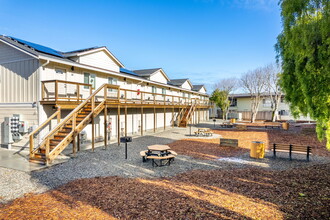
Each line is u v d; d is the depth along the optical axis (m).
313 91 4.52
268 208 4.25
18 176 6.64
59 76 11.67
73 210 4.22
